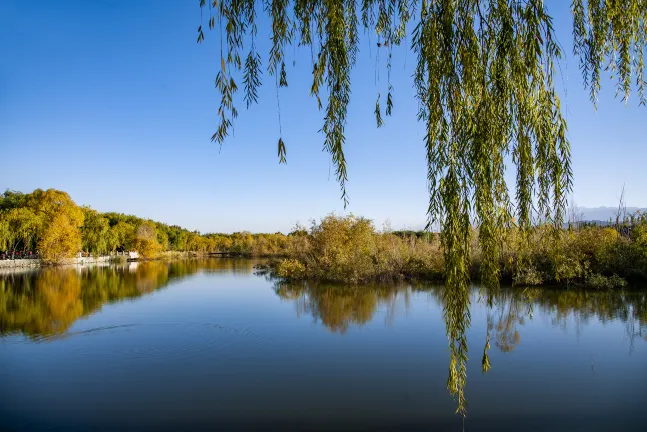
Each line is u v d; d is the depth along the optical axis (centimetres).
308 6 310
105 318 1214
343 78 283
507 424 523
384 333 975
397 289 1708
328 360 783
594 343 847
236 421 545
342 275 1977
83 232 4828
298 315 1208
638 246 1652
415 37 267
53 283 2280
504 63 245
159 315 1252
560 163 262
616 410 554
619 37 298
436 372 711
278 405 591
